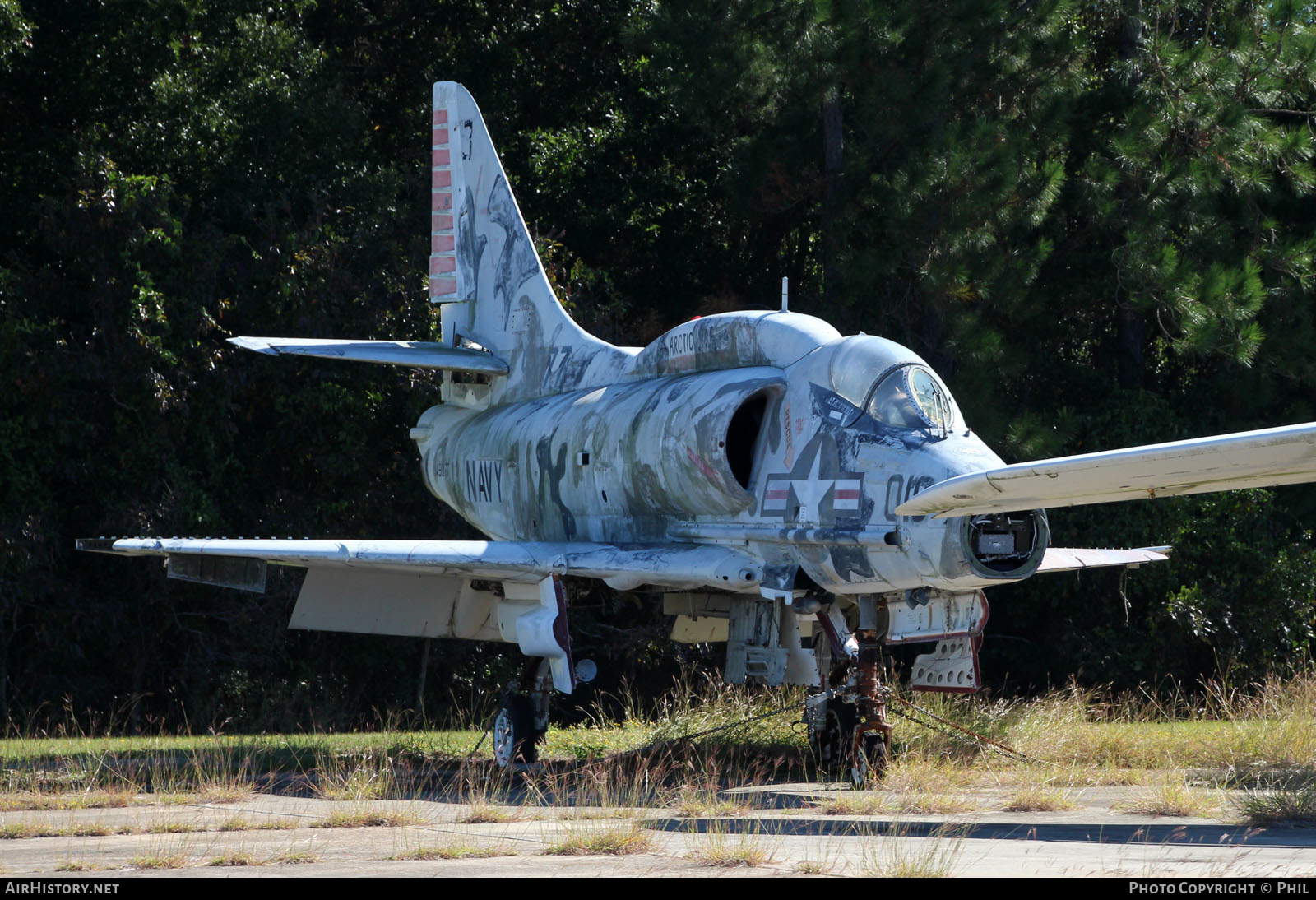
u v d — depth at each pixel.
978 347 78.00
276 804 36.41
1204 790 36.84
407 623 49.84
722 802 35.41
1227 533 83.75
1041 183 78.12
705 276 115.94
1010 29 82.19
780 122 93.25
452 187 64.75
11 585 77.25
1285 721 47.97
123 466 81.06
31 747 56.25
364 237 90.19
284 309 86.00
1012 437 77.81
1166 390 105.75
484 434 58.25
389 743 54.56
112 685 84.56
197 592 83.75
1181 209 83.12
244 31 98.50
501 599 48.91
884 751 40.47
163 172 93.06
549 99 123.88
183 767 45.44
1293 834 29.52
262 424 91.12
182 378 82.25
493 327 61.22
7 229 91.00
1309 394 94.88
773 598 41.47
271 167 94.81
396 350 58.69
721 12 89.19
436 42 123.06
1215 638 83.81
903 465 38.25
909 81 80.50
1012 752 45.59
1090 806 35.88
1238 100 85.38
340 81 104.62
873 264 81.19
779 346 44.31
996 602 93.62
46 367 77.75
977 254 78.62
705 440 42.62
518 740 44.75
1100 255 91.12
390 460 90.94
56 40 91.19
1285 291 84.69
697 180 114.75
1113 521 84.06
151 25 92.44
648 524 46.75
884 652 79.94
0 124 93.38
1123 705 68.69
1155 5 90.81
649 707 98.88
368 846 28.02
